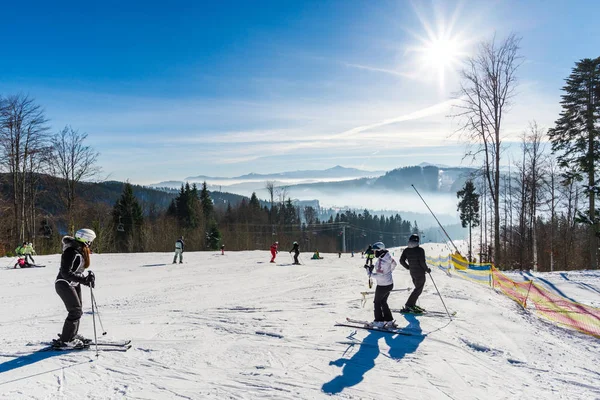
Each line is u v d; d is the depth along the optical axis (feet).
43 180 106.22
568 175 86.94
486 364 19.56
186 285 47.52
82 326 25.11
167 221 208.74
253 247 225.35
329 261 95.04
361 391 15.37
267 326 25.23
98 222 131.44
